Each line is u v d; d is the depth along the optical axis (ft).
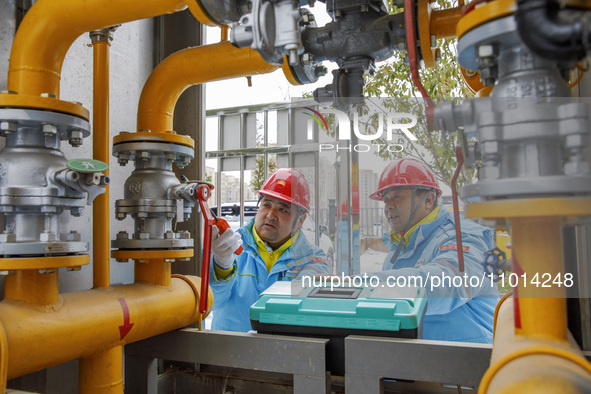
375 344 3.20
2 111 2.62
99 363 3.38
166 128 3.75
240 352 3.63
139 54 4.80
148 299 3.44
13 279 2.72
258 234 6.18
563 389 1.49
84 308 2.96
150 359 4.05
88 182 2.71
